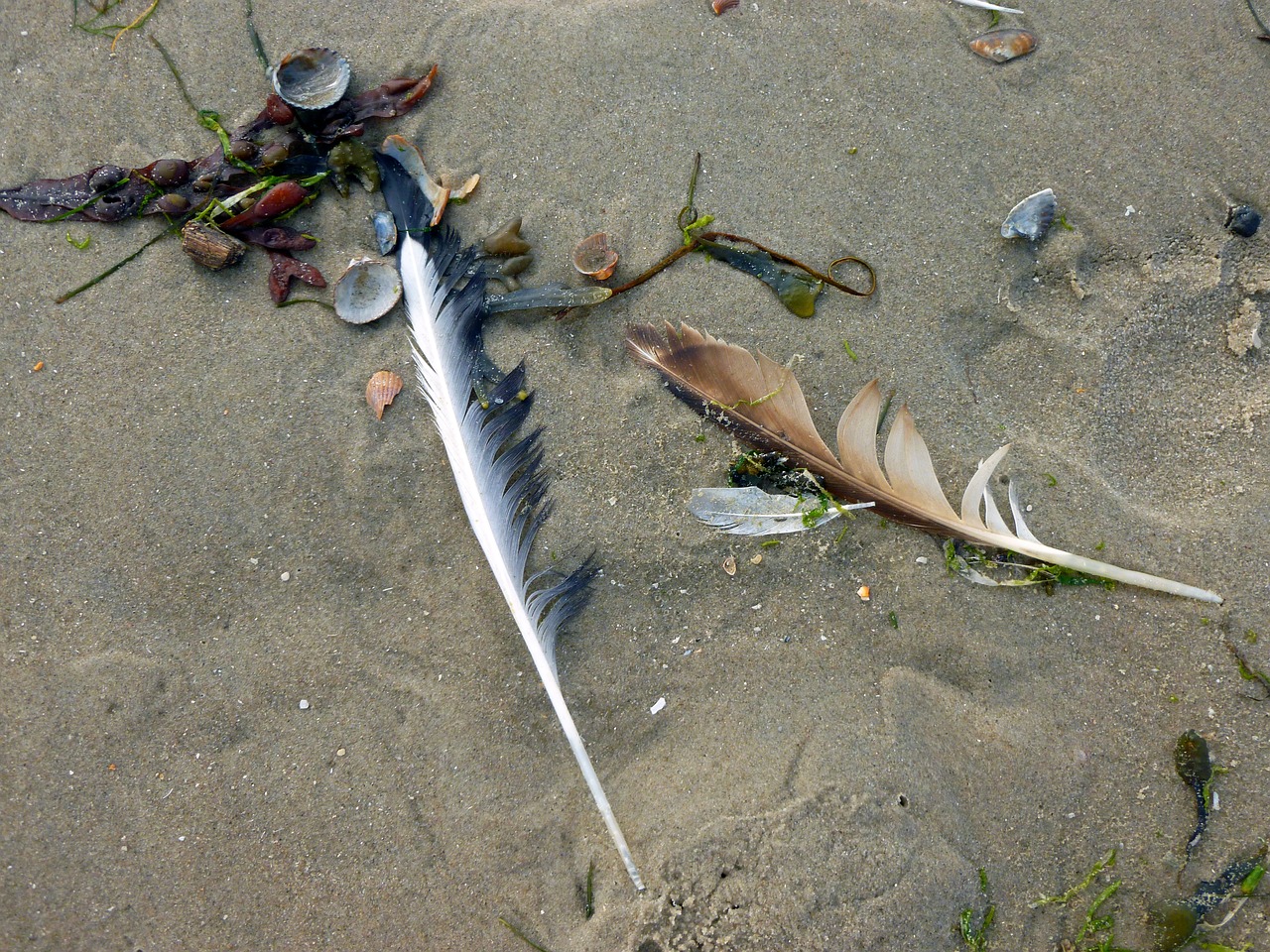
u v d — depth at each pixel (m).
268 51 0.78
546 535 0.76
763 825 0.72
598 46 0.79
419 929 0.73
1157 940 0.73
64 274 0.77
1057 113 0.79
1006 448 0.75
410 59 0.79
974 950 0.72
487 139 0.78
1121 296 0.77
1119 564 0.76
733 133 0.78
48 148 0.77
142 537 0.75
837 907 0.71
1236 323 0.77
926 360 0.77
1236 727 0.74
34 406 0.76
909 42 0.79
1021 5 0.79
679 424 0.76
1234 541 0.75
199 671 0.75
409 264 0.77
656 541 0.76
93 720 0.74
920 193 0.78
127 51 0.78
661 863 0.72
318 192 0.78
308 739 0.74
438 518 0.76
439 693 0.75
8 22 0.78
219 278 0.77
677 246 0.78
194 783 0.74
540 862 0.73
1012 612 0.75
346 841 0.74
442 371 0.76
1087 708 0.75
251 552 0.75
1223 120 0.78
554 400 0.77
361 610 0.75
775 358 0.77
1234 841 0.73
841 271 0.78
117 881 0.74
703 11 0.79
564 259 0.78
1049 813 0.74
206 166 0.77
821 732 0.74
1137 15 0.79
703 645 0.75
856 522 0.76
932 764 0.73
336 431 0.76
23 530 0.75
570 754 0.74
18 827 0.74
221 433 0.76
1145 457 0.77
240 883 0.73
